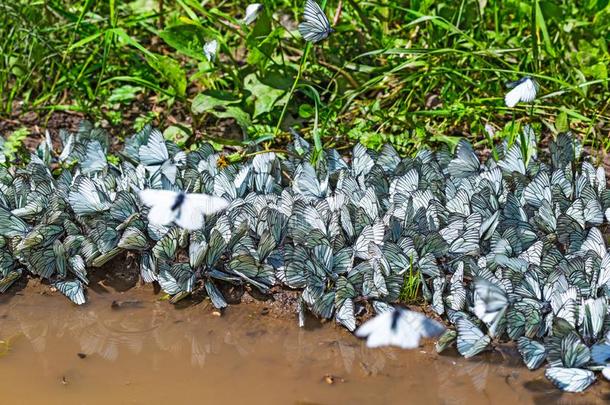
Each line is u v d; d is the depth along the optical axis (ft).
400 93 24.35
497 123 23.66
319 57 25.20
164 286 18.25
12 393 16.02
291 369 16.66
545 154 22.59
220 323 17.94
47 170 20.84
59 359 17.04
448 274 18.34
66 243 18.80
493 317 15.56
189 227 13.57
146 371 16.71
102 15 26.78
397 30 25.25
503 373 16.39
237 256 17.98
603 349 15.92
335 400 15.79
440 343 16.70
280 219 18.81
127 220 18.88
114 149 23.26
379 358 16.85
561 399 15.70
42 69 25.34
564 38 25.00
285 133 23.17
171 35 23.54
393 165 21.21
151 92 25.26
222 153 21.80
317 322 17.78
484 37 25.23
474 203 19.35
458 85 23.95
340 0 24.36
